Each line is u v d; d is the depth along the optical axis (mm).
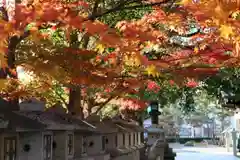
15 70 8859
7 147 6934
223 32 5129
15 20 4828
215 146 63969
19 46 7879
